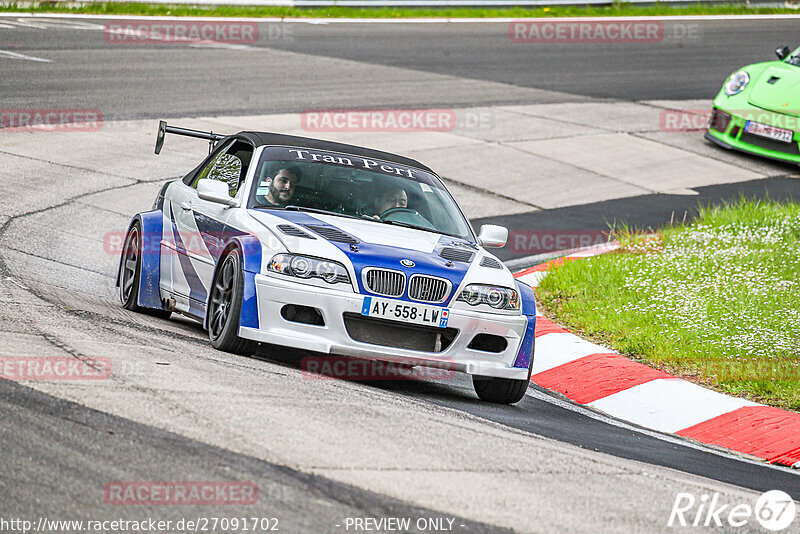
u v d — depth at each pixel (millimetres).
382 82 67500
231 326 22469
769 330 29625
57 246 34000
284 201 24906
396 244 23391
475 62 77438
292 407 18109
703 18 104000
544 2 101250
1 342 19984
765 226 41094
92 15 81625
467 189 48500
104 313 26078
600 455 19156
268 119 55125
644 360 28672
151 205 41281
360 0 93500
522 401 24688
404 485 14820
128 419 16078
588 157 55719
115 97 56625
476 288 22812
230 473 14344
